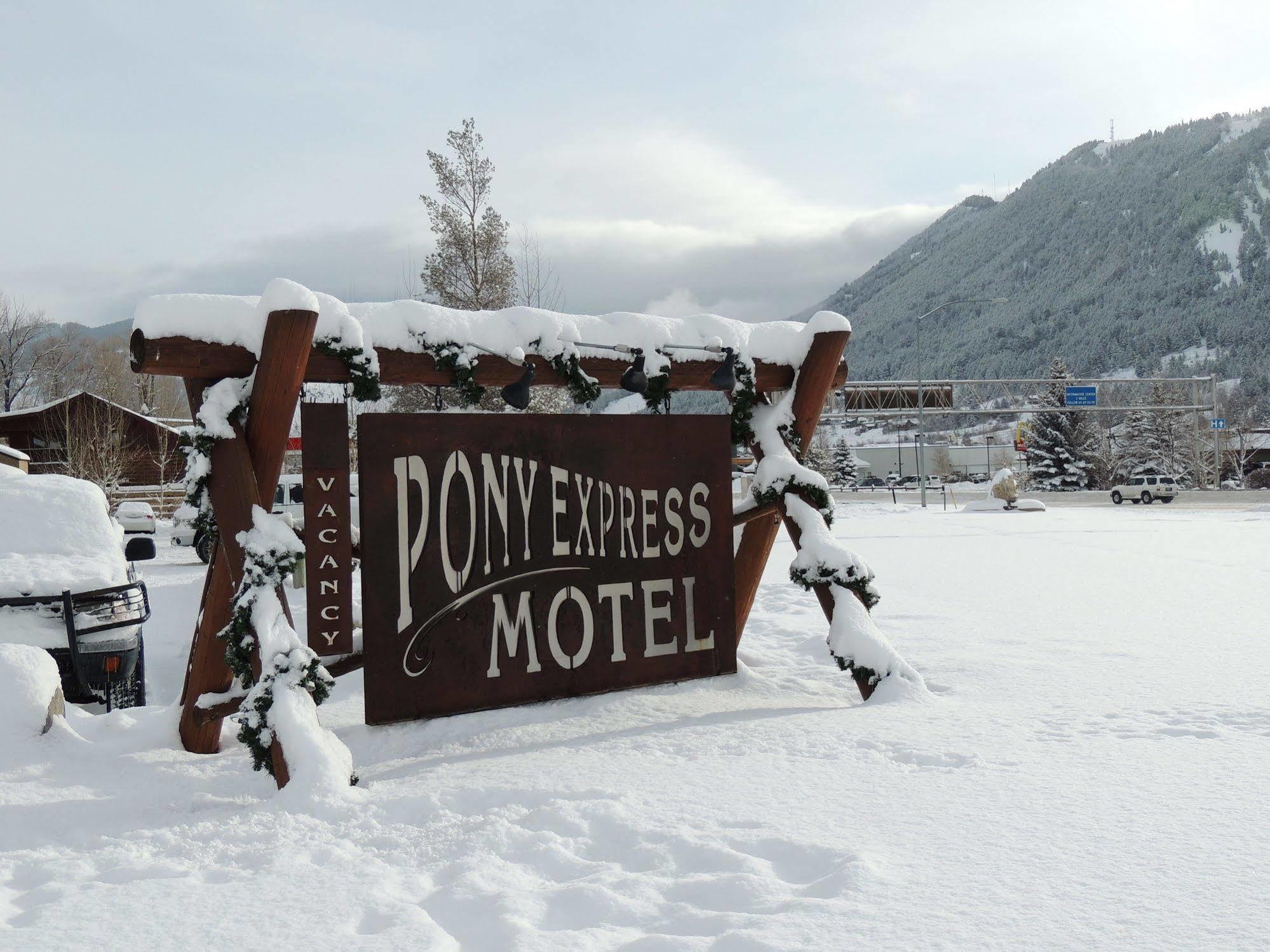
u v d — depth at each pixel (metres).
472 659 5.72
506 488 5.86
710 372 6.58
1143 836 3.49
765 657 7.93
